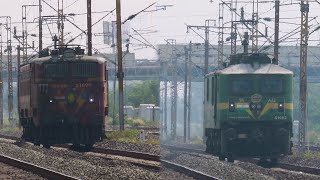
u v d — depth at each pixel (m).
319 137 175.75
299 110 104.50
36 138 97.19
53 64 90.69
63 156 78.88
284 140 60.00
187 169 24.58
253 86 62.62
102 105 92.00
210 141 57.72
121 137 119.50
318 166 65.62
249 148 59.66
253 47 128.12
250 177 28.03
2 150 88.56
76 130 91.69
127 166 64.19
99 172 57.72
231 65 64.50
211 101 61.72
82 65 91.38
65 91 90.81
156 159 73.56
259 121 62.25
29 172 63.56
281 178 32.56
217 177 25.77
